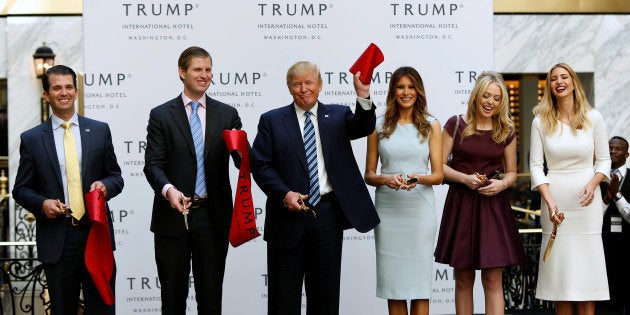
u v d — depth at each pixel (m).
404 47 7.66
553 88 6.44
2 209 11.30
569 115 6.51
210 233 5.94
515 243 6.46
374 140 6.47
